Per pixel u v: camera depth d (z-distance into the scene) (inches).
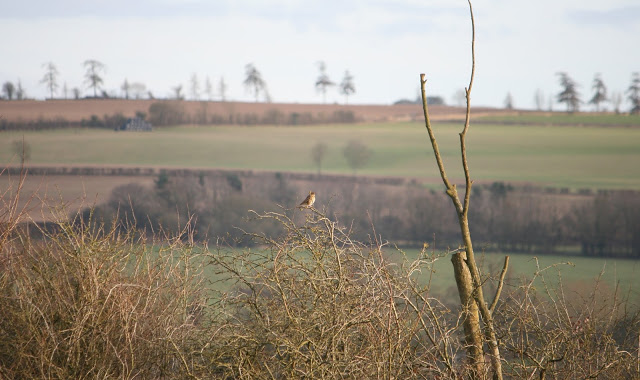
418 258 275.3
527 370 281.0
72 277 295.4
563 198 3548.2
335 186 3917.3
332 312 255.8
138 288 295.7
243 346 262.4
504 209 2987.2
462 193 3499.0
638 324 293.4
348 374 248.5
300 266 270.4
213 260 279.9
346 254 278.1
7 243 294.7
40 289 284.4
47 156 4126.5
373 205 2886.3
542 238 2642.7
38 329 271.1
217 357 263.7
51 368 255.4
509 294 297.9
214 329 281.4
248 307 280.7
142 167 4104.3
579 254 2175.2
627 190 3996.1
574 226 2787.9
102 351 269.4
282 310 266.2
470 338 274.5
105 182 2476.6
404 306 283.7
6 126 3895.2
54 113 4931.1
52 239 293.6
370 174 4923.7
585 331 279.3
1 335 279.3
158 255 314.3
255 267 276.4
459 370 267.6
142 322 287.7
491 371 280.1
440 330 257.9
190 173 3838.6
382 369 251.3
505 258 283.3
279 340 242.7
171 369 285.4
